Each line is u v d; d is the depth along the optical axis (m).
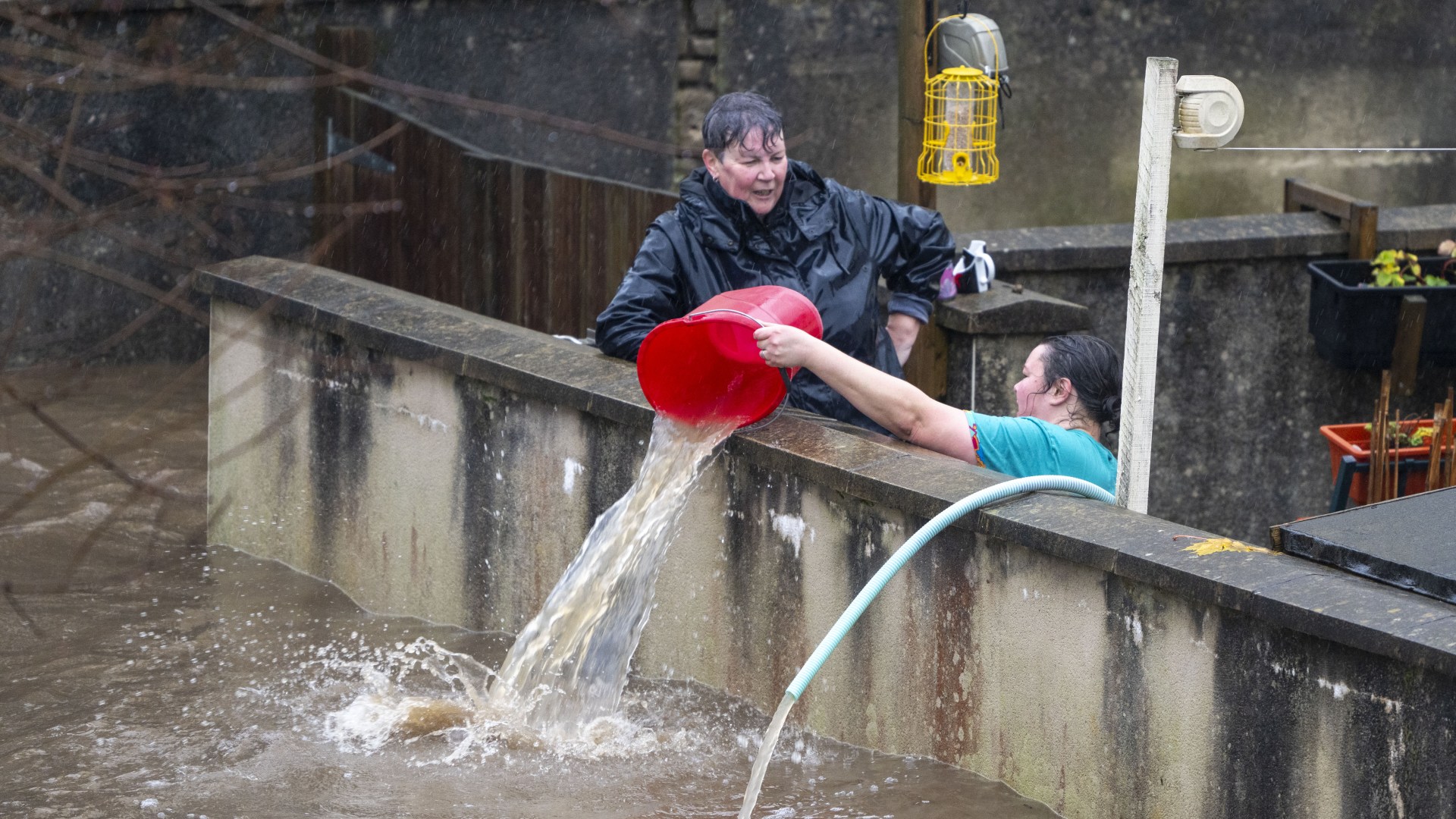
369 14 19.33
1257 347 14.83
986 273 12.98
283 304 11.80
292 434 12.04
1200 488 15.01
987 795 7.84
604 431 9.75
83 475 14.08
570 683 9.09
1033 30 21.59
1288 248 14.55
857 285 9.91
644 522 9.01
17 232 8.85
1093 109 21.97
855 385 8.50
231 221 18.66
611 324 9.89
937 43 13.80
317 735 8.87
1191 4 21.88
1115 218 22.34
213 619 10.92
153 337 18.58
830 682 8.80
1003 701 7.85
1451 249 14.55
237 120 18.77
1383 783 6.17
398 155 17.30
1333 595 6.37
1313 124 22.48
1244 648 6.66
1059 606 7.48
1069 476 8.27
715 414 9.25
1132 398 7.76
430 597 11.18
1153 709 7.09
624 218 15.16
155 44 14.45
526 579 10.48
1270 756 6.61
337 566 11.85
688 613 9.65
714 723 9.07
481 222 16.64
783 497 8.87
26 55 9.87
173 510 13.32
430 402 10.93
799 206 9.90
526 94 20.20
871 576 8.41
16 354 17.88
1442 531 6.78
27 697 9.38
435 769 8.39
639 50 20.47
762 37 20.56
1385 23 22.31
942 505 7.81
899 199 14.11
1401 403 14.86
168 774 8.28
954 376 12.92
